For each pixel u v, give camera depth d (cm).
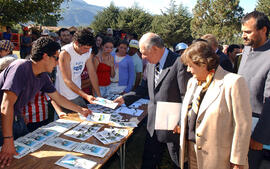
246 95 144
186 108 184
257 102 195
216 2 2747
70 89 281
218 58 155
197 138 164
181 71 207
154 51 214
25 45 845
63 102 235
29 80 179
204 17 2975
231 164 158
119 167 313
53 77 448
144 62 490
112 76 377
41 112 306
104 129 222
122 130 221
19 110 193
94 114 260
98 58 369
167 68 217
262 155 201
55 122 235
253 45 200
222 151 158
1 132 189
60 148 181
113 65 373
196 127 165
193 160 189
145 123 428
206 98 158
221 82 152
